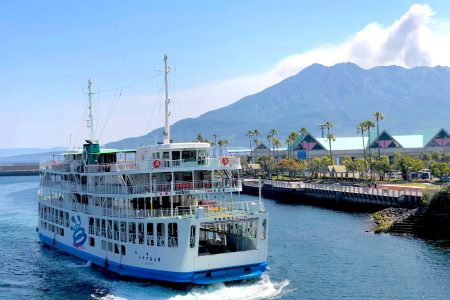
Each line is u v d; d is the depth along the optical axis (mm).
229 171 50219
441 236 67812
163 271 44031
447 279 47531
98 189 52781
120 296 43188
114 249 49875
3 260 60188
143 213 46219
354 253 59344
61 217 62594
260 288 45094
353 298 42875
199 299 41625
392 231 72250
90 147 56188
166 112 51438
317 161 165250
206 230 53375
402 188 103625
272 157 198125
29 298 45000
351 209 102438
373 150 190250
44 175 68750
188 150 49062
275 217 93875
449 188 72125
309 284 46875
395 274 49750
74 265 55719
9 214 109312
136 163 47969
